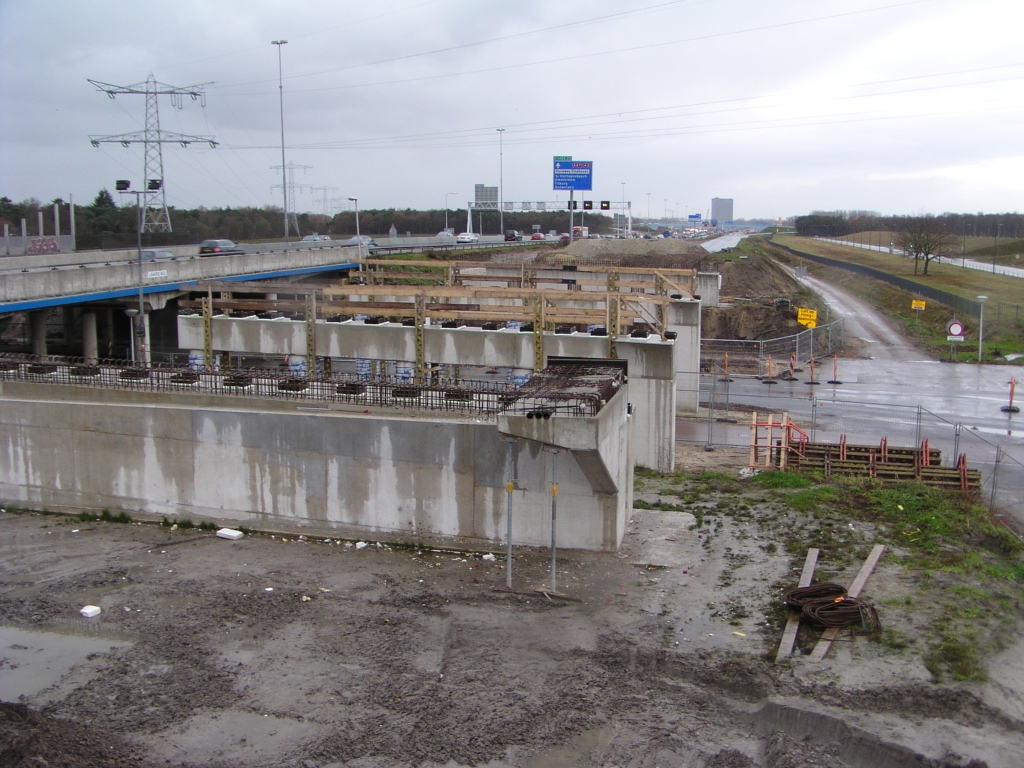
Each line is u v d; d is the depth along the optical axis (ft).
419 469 83.92
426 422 82.89
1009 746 49.52
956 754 48.60
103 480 96.58
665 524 87.92
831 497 91.76
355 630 67.46
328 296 148.97
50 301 159.12
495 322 142.82
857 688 55.36
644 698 56.90
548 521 81.46
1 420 100.01
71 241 272.92
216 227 487.61
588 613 69.00
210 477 91.91
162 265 190.90
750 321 226.99
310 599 73.31
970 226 565.94
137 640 66.90
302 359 136.77
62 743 52.90
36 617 70.74
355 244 315.58
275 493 89.56
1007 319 223.71
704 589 72.38
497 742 52.65
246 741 53.52
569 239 421.59
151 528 93.20
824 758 49.52
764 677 57.62
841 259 413.18
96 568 81.46
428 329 116.98
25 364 111.96
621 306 124.26
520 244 389.19
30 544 88.28
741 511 90.38
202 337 125.39
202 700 58.23
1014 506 92.89
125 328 221.05
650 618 67.56
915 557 76.07
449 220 636.89
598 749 51.72
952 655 58.54
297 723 55.36
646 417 110.01
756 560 77.41
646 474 107.76
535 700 57.11
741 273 308.60
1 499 101.45
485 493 82.38
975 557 75.72
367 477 85.81
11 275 150.10
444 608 70.85
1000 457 107.14
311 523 88.69
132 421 93.97
